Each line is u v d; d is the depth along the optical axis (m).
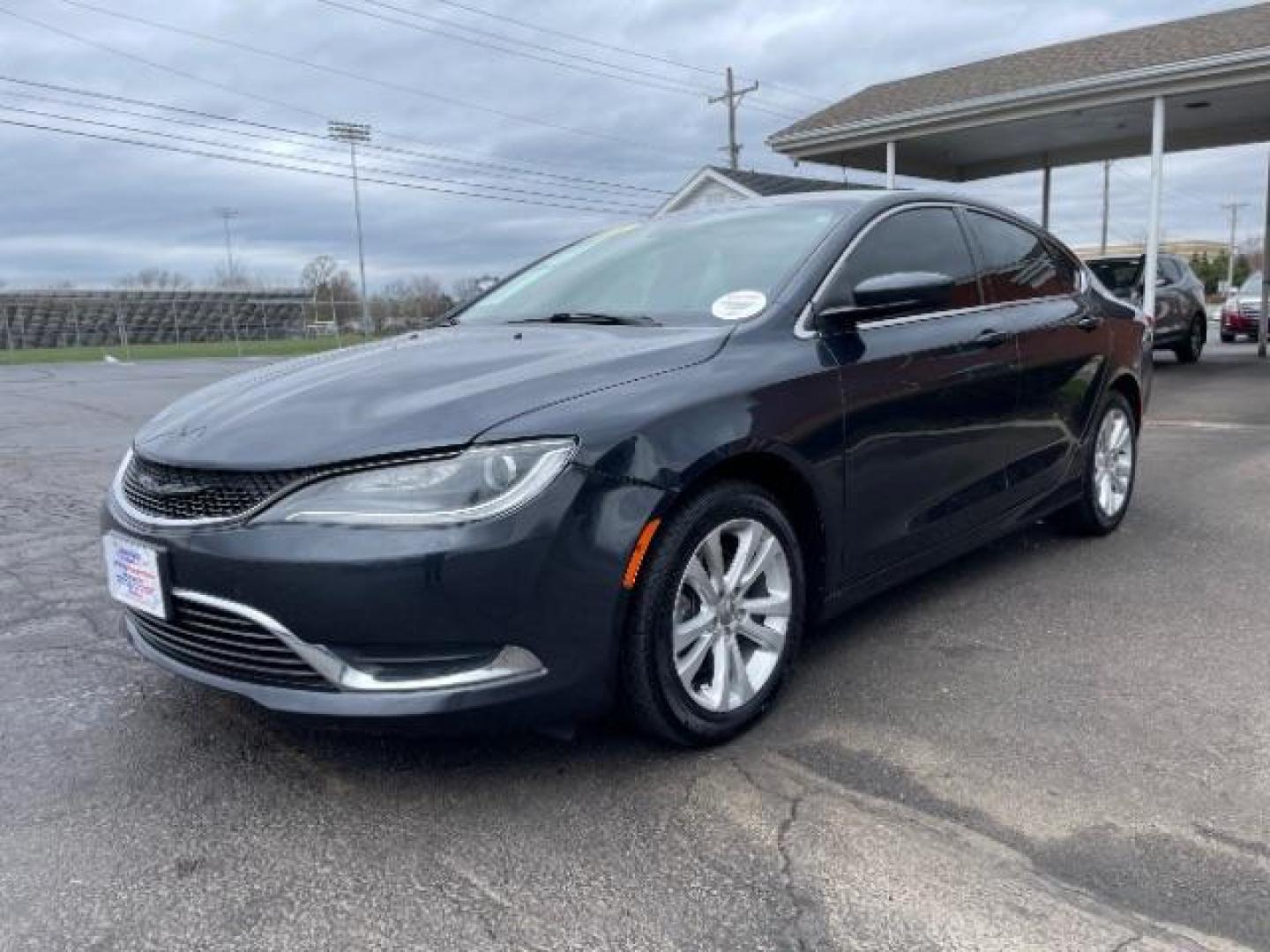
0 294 46.09
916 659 3.56
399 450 2.46
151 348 44.34
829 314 3.32
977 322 3.95
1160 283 14.91
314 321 49.41
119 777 2.82
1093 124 14.48
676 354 2.96
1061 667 3.46
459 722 2.48
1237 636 3.72
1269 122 14.73
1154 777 2.71
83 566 4.93
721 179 18.66
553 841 2.48
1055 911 2.17
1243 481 6.45
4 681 3.47
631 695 2.73
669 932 2.14
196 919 2.21
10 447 9.47
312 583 2.42
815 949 2.07
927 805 2.60
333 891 2.30
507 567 2.43
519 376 2.79
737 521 2.92
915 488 3.56
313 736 3.04
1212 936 2.08
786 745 2.94
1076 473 4.74
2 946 2.12
